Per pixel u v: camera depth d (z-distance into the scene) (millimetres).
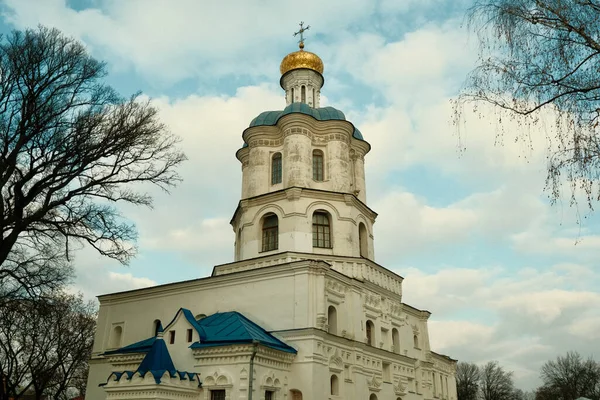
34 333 46469
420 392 43094
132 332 39969
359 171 46594
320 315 32844
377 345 38406
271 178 43781
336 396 32500
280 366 30781
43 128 24172
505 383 118500
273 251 39594
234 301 36062
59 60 25266
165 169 28016
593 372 113375
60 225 25094
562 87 13766
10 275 24469
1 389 43938
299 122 43000
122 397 28359
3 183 23078
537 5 14273
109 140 25453
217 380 29094
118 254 26828
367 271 39594
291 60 49594
